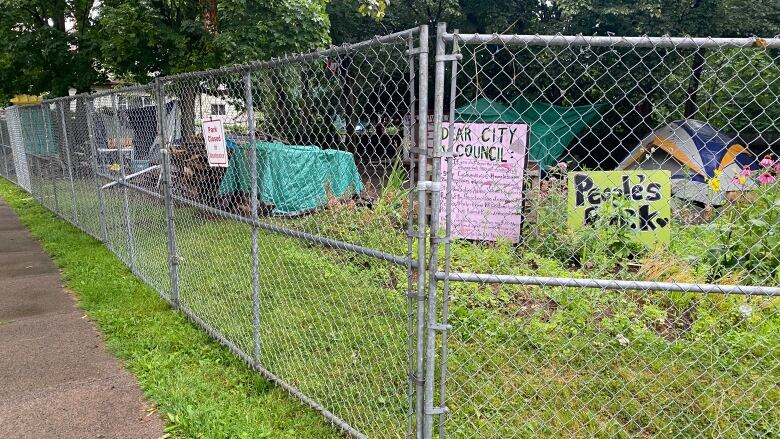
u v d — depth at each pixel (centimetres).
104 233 634
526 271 436
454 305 396
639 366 330
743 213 407
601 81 1086
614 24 1272
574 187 475
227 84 364
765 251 390
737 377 316
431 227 203
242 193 370
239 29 898
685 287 199
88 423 281
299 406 295
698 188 449
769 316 353
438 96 194
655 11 1173
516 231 511
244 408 292
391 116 252
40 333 397
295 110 331
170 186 422
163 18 1044
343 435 268
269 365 333
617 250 459
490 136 519
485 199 521
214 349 365
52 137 813
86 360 353
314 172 340
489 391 304
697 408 289
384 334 346
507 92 1208
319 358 346
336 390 307
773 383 297
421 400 220
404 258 218
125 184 516
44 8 1182
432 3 1341
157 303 450
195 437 267
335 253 496
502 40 188
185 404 295
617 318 376
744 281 387
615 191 466
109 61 1074
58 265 580
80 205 729
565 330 368
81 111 662
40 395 309
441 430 223
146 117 491
